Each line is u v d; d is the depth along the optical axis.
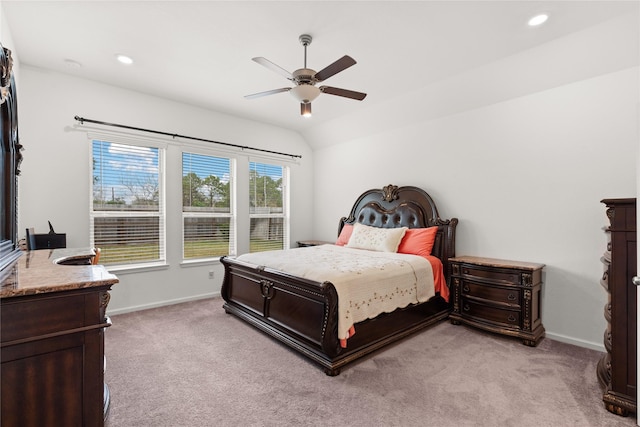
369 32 2.52
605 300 2.79
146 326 3.29
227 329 3.22
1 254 1.71
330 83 3.54
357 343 2.57
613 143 2.76
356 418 1.85
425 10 2.24
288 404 1.98
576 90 2.95
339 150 5.40
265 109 4.46
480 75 3.26
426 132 4.17
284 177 5.55
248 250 4.95
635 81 2.65
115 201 3.75
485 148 3.59
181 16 2.34
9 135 2.05
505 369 2.44
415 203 4.19
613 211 1.94
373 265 2.95
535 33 2.54
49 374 1.18
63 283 1.21
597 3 2.17
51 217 3.30
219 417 1.85
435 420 1.83
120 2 2.19
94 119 3.54
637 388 1.74
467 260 3.37
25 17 2.36
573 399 2.04
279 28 2.48
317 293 2.47
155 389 2.13
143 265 3.91
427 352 2.74
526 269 2.93
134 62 3.10
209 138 4.47
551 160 3.11
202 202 4.49
